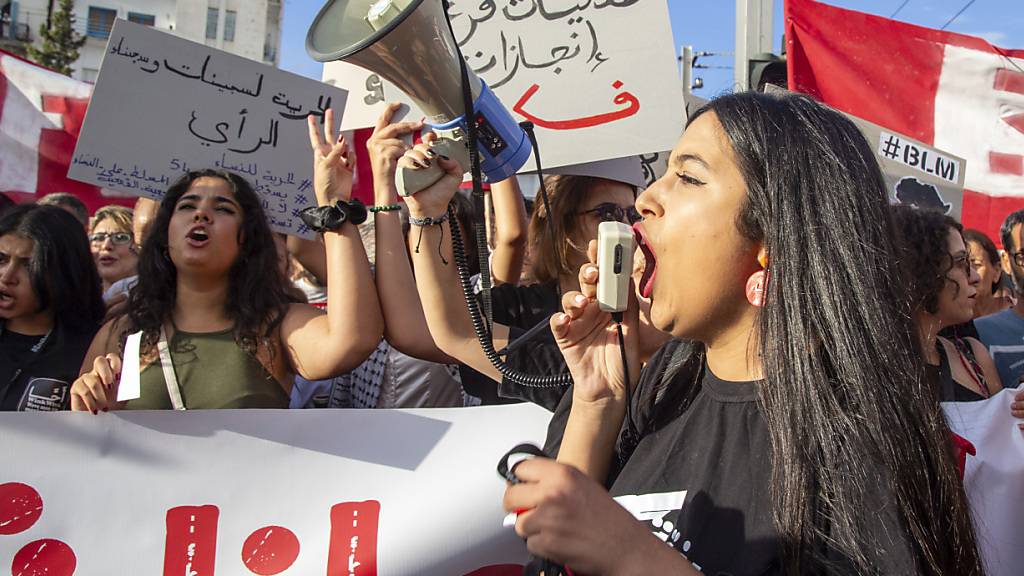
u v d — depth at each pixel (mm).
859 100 3795
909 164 3516
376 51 1561
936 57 3881
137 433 1808
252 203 2197
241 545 1793
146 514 1775
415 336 2016
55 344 2420
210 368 2014
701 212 1085
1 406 2299
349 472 1854
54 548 1731
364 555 1813
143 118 2604
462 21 2785
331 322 1971
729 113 1104
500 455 1888
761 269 1084
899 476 937
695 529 1035
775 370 1007
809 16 3814
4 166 4559
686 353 1238
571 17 2676
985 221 3957
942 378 2256
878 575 898
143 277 2143
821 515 952
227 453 1828
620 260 1185
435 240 1845
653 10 2621
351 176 2053
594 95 2609
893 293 1018
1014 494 2082
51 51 23438
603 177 2480
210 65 2689
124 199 4805
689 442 1133
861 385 963
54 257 2424
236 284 2117
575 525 831
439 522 1838
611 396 1266
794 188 1032
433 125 1778
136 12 27703
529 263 2959
